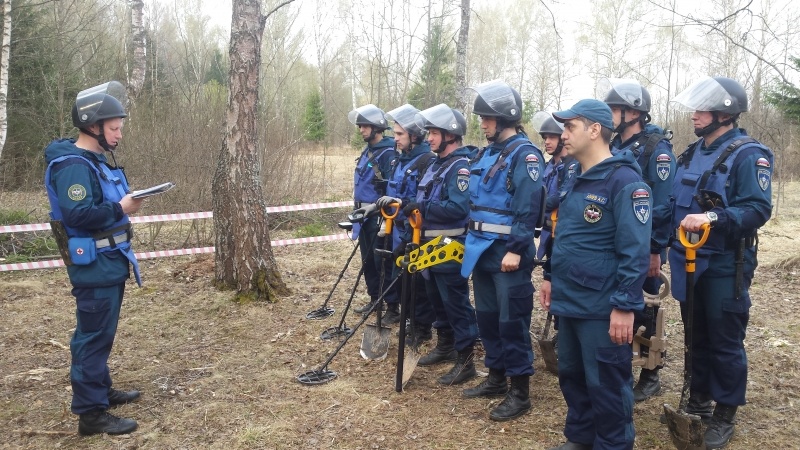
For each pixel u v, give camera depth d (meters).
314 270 7.50
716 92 3.27
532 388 4.21
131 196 3.54
